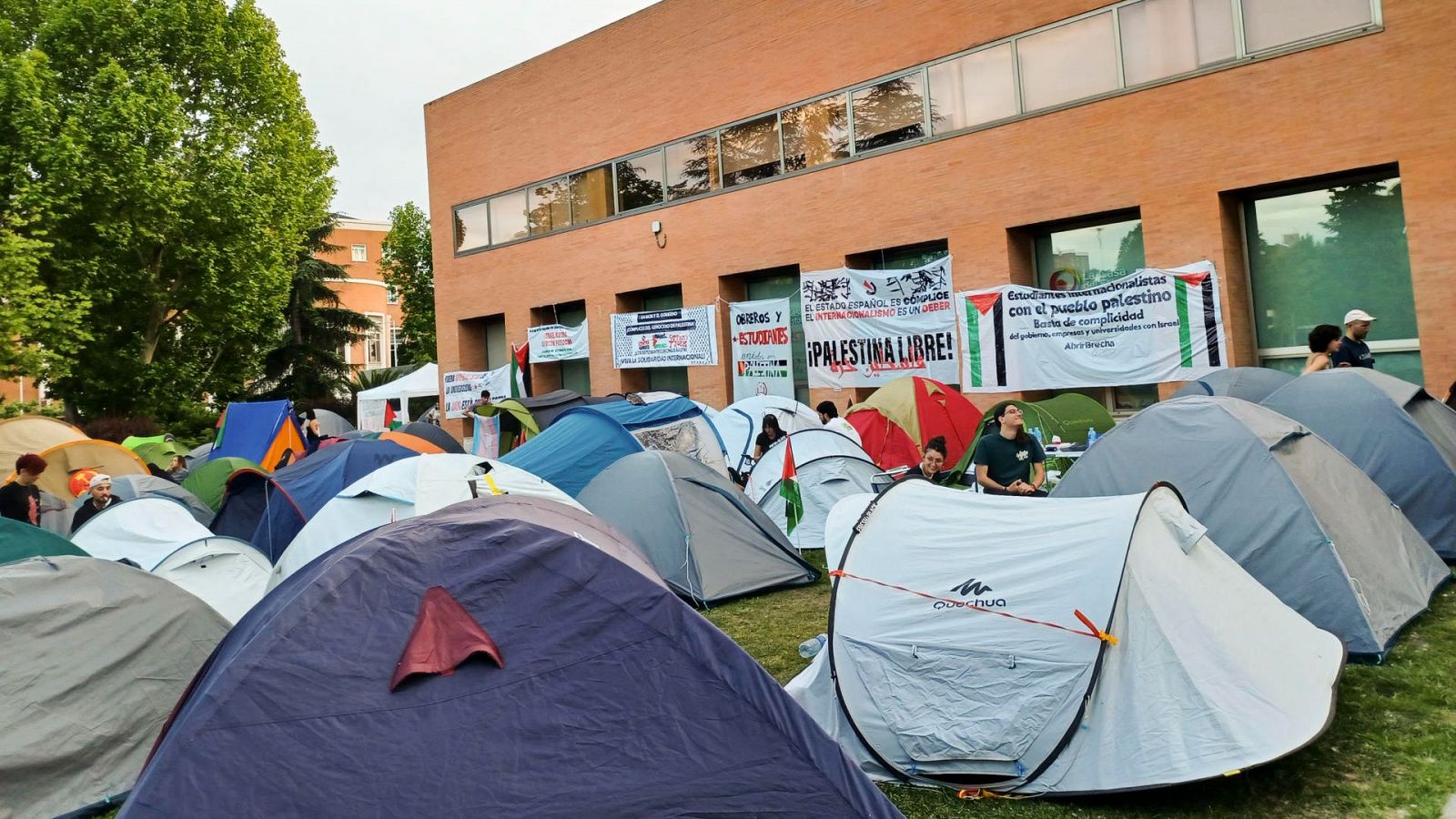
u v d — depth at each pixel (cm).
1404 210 1147
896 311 1595
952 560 512
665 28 1998
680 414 1272
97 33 2561
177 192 2542
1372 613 582
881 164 1656
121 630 544
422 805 323
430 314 4759
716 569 848
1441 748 443
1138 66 1362
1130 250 1430
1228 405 661
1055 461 1116
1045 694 442
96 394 2681
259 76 2878
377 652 355
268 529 1062
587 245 2177
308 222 3238
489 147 2406
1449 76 1108
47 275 2459
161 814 313
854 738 492
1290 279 1288
